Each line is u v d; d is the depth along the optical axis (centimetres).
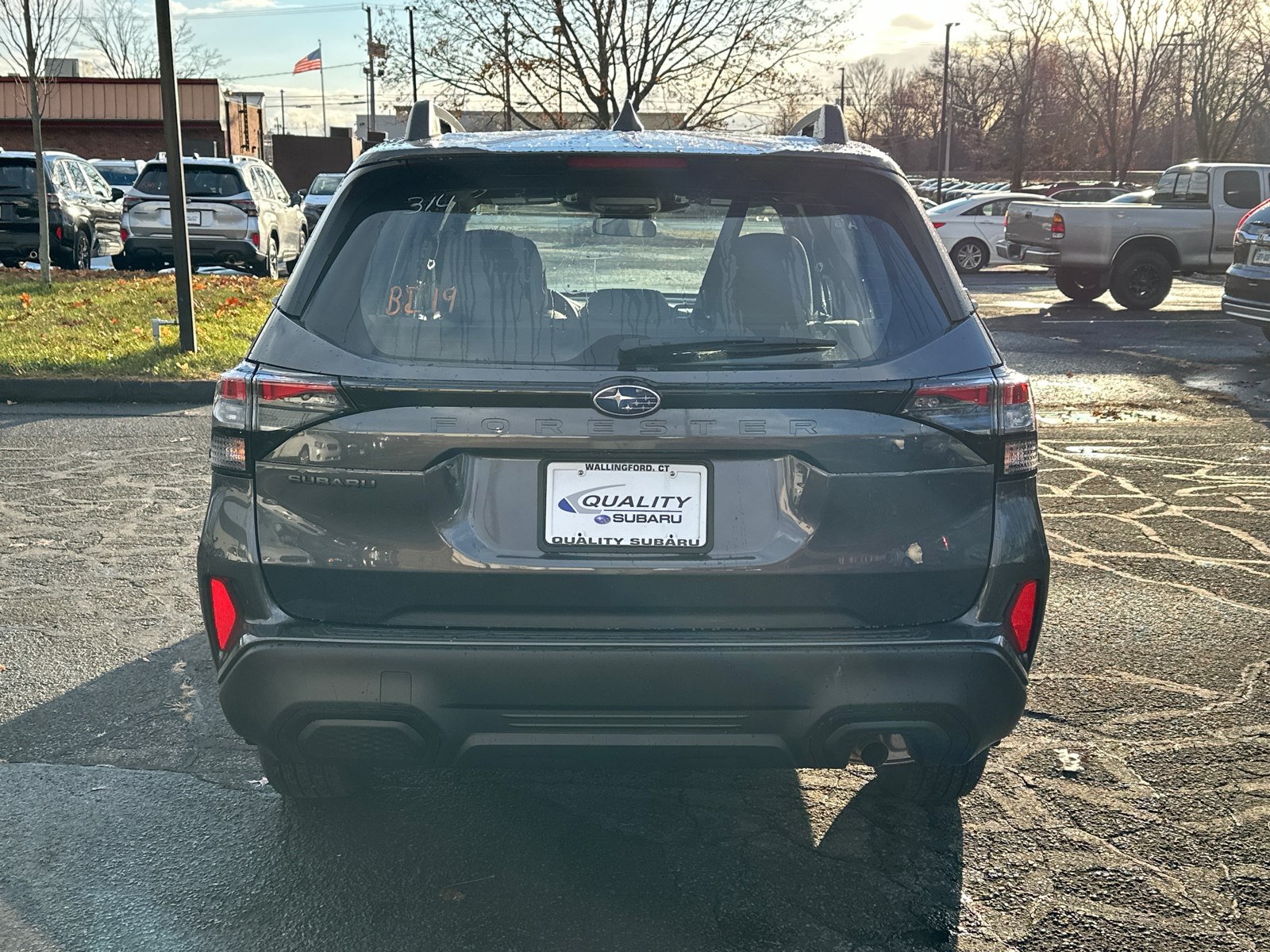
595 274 255
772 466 248
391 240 262
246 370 255
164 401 1000
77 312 1395
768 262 258
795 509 248
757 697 247
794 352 248
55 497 662
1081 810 321
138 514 629
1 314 1363
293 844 302
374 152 273
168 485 695
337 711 248
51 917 270
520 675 244
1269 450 801
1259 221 1206
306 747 258
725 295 254
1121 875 289
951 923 269
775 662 245
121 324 1300
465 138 282
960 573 253
